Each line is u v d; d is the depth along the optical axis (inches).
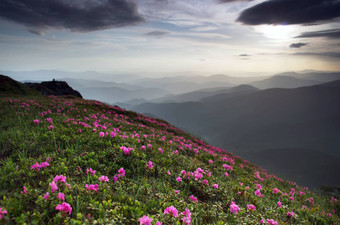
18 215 153.2
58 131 409.4
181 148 545.6
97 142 372.5
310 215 317.7
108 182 241.3
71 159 285.1
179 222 168.1
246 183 422.3
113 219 159.5
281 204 330.3
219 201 259.8
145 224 146.5
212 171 414.3
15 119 528.4
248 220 210.8
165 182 288.0
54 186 179.2
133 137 461.7
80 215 151.3
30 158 271.0
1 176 216.2
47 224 147.0
